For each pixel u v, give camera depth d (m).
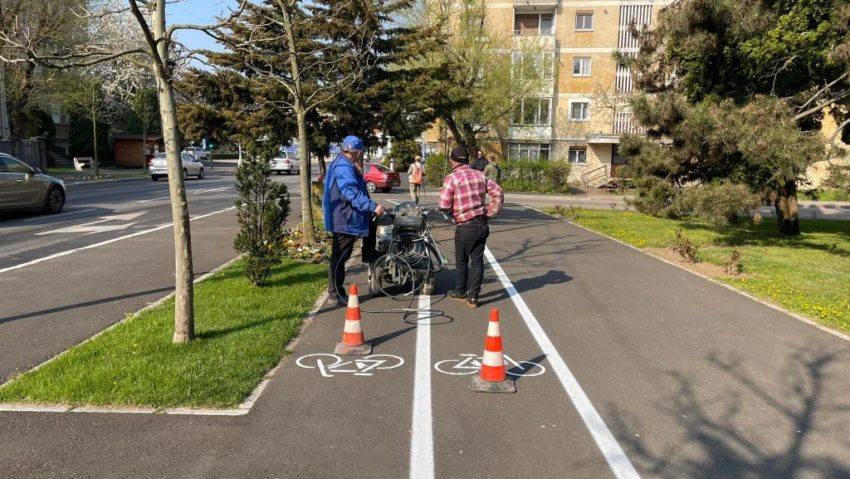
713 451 3.77
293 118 13.44
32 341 5.73
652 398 4.58
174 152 5.32
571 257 11.01
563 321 6.68
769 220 21.39
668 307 7.35
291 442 3.80
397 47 14.63
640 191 17.61
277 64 12.60
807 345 5.90
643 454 3.72
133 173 42.66
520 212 20.91
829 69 13.88
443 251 11.29
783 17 12.98
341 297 7.30
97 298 7.34
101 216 16.22
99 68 28.95
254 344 5.48
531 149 40.78
